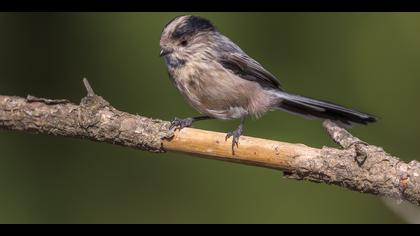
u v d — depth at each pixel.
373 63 12.52
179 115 12.41
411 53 12.47
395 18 12.56
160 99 12.49
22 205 11.59
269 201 11.70
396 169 6.92
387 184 6.94
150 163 11.95
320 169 7.09
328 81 12.55
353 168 7.02
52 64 12.65
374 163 6.97
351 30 12.65
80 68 12.65
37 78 12.62
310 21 12.72
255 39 12.72
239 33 12.70
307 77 12.59
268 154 7.24
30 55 12.65
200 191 11.87
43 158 11.84
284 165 7.22
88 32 12.72
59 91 12.62
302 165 7.14
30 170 11.78
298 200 11.62
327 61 12.62
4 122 7.73
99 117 7.58
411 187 6.86
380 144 12.25
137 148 7.66
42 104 7.69
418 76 12.41
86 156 11.91
